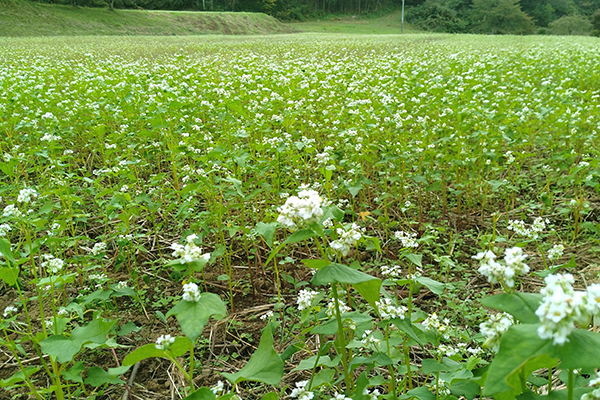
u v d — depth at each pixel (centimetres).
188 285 200
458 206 641
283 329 421
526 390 180
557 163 723
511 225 399
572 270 503
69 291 482
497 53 2216
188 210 529
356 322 262
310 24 9756
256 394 352
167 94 704
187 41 4016
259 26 7781
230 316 454
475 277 511
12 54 2212
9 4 5409
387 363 254
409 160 641
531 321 163
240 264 551
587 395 169
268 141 548
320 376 263
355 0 11562
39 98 863
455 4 9900
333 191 632
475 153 667
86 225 630
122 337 424
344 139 664
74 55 2355
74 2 6388
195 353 407
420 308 456
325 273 204
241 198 479
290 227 223
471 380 224
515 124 737
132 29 6203
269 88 937
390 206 679
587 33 8212
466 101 812
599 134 779
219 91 788
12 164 405
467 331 404
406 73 1116
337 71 1216
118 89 877
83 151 848
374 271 524
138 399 354
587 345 139
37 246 329
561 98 848
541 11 10225
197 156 537
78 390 331
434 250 566
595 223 605
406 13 10188
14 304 439
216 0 9988
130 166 679
